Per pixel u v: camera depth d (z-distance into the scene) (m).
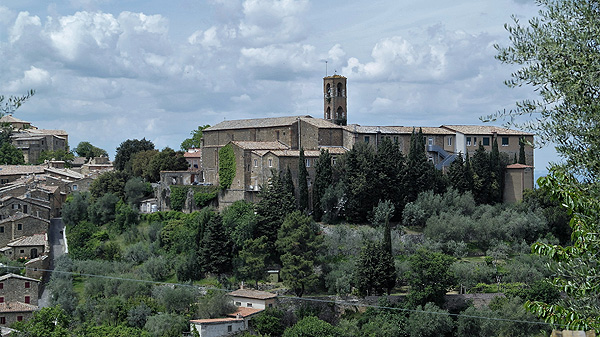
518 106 30.50
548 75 29.38
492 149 143.38
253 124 150.88
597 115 27.94
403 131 150.62
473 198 136.00
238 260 117.06
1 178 174.75
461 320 94.12
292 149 142.38
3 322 103.50
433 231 123.94
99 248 131.12
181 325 98.00
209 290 108.69
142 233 135.00
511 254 123.62
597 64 27.88
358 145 134.88
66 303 106.88
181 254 123.62
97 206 142.38
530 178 143.62
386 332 93.38
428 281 100.38
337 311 105.94
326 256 118.62
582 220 27.72
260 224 121.00
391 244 117.31
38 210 145.88
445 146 152.38
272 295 105.69
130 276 115.38
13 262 123.19
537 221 128.50
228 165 137.75
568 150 28.81
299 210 125.50
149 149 178.50
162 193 143.50
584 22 28.67
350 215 129.50
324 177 131.62
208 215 124.31
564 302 28.84
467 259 121.38
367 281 105.19
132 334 91.81
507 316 91.06
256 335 96.56
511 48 30.62
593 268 27.09
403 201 131.88
